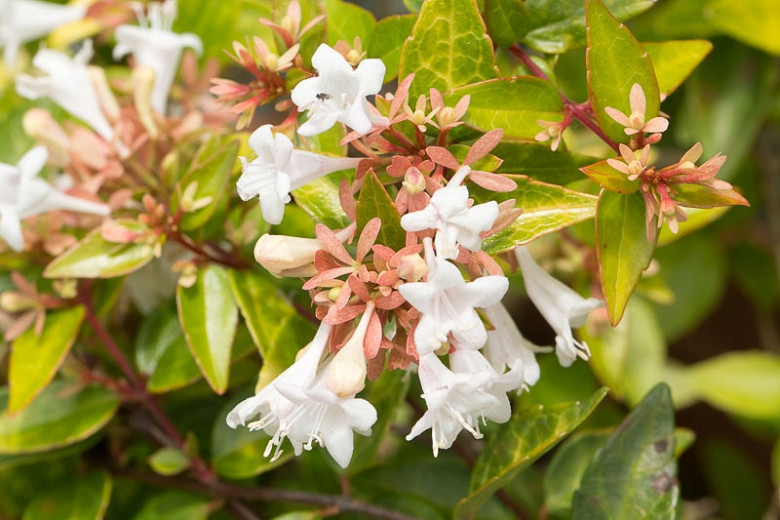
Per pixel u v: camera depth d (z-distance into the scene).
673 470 0.33
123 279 0.36
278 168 0.30
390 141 0.31
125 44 0.37
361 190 0.30
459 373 0.30
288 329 0.33
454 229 0.29
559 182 0.32
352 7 0.34
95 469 0.38
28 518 0.36
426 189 0.30
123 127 0.35
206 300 0.34
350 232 0.31
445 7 0.31
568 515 0.36
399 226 0.30
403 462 0.37
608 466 0.33
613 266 0.31
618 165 0.30
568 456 0.36
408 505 0.36
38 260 0.36
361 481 0.37
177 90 0.38
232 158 0.34
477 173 0.30
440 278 0.29
